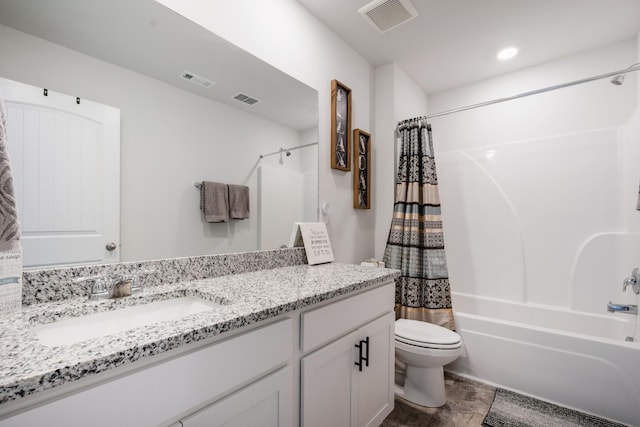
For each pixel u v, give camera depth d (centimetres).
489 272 258
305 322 98
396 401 176
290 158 169
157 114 115
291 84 169
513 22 192
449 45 217
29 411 46
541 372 175
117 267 103
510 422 156
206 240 130
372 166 242
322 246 178
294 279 126
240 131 144
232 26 139
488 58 235
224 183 138
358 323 125
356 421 125
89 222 98
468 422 157
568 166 228
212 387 71
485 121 268
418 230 219
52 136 91
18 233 79
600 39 211
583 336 166
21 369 47
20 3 86
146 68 112
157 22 114
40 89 89
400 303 218
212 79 133
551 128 238
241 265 142
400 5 175
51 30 91
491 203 259
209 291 104
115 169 104
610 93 217
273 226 159
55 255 91
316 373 102
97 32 100
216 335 72
